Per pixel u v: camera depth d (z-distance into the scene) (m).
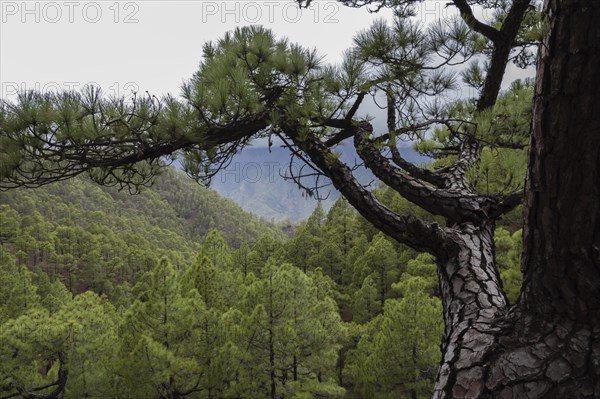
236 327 15.06
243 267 35.91
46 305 29.72
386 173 2.61
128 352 13.65
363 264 33.22
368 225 44.12
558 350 1.12
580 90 0.93
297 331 15.53
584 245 1.02
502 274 9.93
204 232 176.75
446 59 3.30
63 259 72.50
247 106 2.67
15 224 85.31
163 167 3.43
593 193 0.98
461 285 1.67
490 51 3.66
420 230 1.93
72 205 136.62
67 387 15.66
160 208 178.12
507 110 3.06
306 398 14.93
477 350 1.27
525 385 1.10
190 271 20.19
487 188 2.32
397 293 30.75
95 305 19.44
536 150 1.08
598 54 0.90
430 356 16.28
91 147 2.82
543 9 1.04
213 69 2.89
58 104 2.60
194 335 13.93
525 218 1.19
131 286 77.50
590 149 0.95
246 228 178.25
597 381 1.02
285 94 3.14
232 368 13.88
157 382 12.34
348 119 3.16
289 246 41.84
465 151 3.23
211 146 2.93
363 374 18.53
